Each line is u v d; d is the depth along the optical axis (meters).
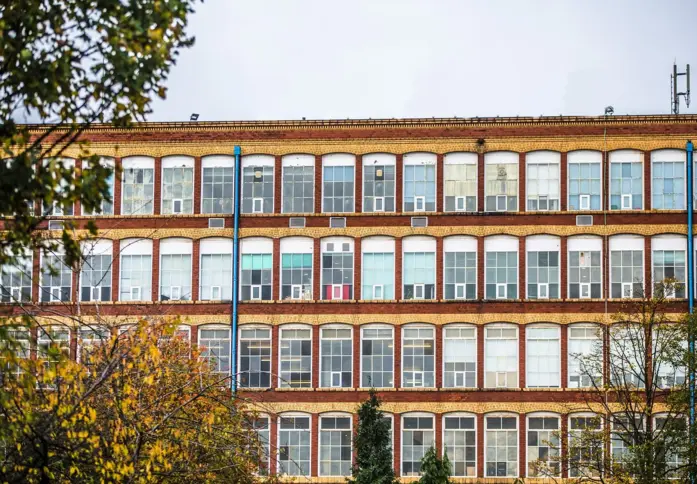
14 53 22.38
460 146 67.38
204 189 68.12
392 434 65.94
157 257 67.69
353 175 67.69
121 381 29.47
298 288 67.19
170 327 29.41
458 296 66.69
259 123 68.19
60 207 24.31
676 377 65.00
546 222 66.69
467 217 66.94
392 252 67.06
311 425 66.00
